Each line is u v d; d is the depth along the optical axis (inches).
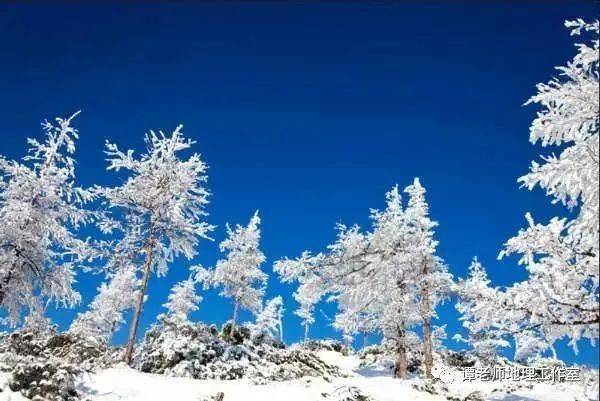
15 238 759.7
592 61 398.0
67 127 837.2
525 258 401.1
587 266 371.9
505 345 498.0
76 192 835.4
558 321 374.0
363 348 1483.8
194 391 666.2
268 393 704.4
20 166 783.1
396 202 1042.7
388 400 709.9
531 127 408.5
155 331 1008.9
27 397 520.7
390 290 956.0
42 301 815.7
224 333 1141.1
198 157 962.7
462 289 443.5
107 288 1563.7
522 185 411.2
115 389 616.4
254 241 1333.7
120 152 915.4
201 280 1254.3
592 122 397.4
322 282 1025.5
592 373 343.6
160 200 916.6
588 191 376.8
